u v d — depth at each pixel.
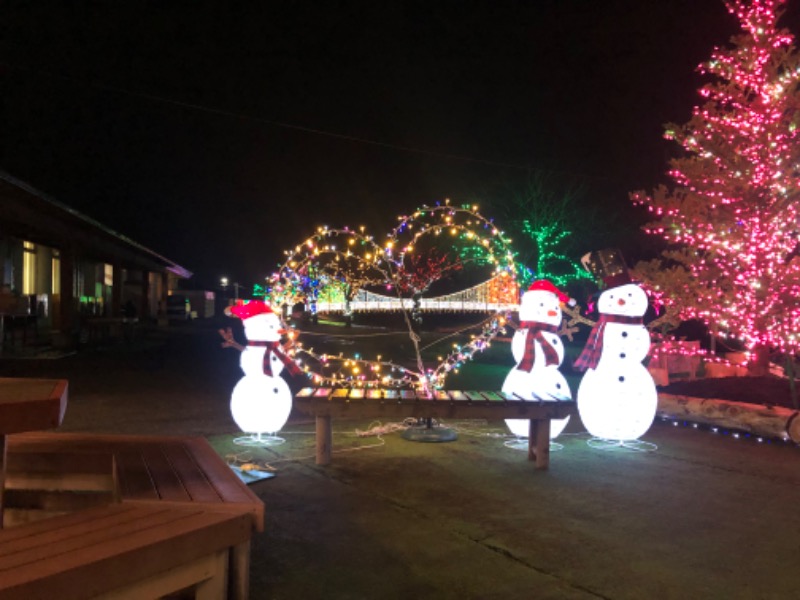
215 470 3.71
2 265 17.31
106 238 21.16
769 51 9.84
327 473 5.79
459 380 13.09
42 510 4.40
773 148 9.88
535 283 7.07
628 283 6.84
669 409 8.55
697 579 3.70
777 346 10.42
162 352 18.39
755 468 6.21
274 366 6.88
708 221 10.57
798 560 4.00
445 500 5.07
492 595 3.46
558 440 7.45
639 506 5.00
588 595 3.48
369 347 22.17
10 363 14.30
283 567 3.78
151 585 2.54
